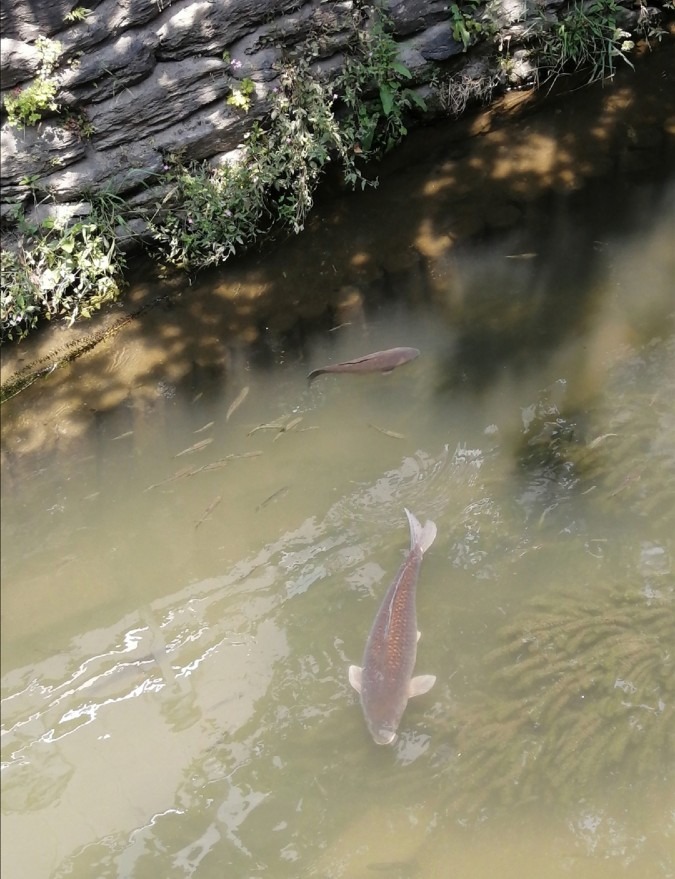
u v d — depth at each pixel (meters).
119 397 5.59
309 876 4.43
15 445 5.54
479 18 6.22
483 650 4.70
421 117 6.37
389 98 6.15
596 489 4.97
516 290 5.59
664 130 6.07
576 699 4.56
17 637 5.05
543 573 4.82
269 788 4.60
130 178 5.98
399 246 5.89
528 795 4.44
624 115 6.19
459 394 5.30
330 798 4.55
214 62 5.93
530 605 4.75
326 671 4.77
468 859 4.39
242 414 5.43
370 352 5.50
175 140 5.99
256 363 5.58
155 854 4.56
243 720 4.74
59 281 5.95
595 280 5.55
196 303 5.88
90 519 5.27
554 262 5.66
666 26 6.44
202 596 5.01
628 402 5.14
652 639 4.62
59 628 5.03
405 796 4.50
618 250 5.64
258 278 5.92
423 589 4.85
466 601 4.80
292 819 4.54
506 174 6.07
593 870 4.33
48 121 5.83
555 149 6.12
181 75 5.91
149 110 5.92
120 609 5.04
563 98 6.35
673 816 4.38
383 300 5.69
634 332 5.34
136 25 5.79
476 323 5.51
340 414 5.35
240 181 6.02
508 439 5.15
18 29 5.66
